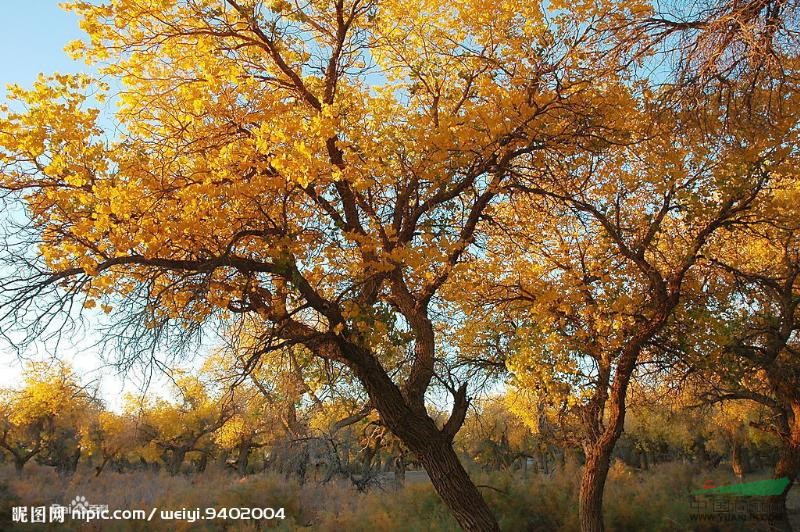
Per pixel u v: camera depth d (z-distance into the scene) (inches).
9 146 181.8
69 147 185.6
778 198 303.7
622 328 311.0
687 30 185.8
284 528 446.9
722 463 1482.5
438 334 336.5
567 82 227.0
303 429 442.9
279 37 218.5
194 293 204.8
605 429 334.6
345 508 493.4
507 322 360.2
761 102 222.8
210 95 208.8
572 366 293.6
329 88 239.6
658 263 353.1
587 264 338.3
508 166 258.7
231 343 221.3
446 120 214.5
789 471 442.3
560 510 462.3
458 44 256.2
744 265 384.2
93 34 203.8
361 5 245.1
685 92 197.8
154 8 204.1
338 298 204.7
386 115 254.2
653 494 516.4
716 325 302.4
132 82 214.4
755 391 456.4
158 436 1079.6
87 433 1080.2
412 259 200.2
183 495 540.4
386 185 234.2
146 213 196.9
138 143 210.8
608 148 263.9
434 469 235.1
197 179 202.4
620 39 210.2
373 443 398.9
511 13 230.2
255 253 229.0
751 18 160.4
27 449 1218.0
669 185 278.7
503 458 1026.1
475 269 289.6
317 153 207.3
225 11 216.4
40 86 188.7
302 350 265.7
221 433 938.1
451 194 236.8
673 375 377.7
